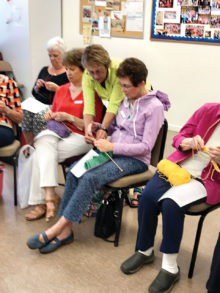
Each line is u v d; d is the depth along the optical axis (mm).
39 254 1956
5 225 2229
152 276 1804
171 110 4348
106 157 1957
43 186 2207
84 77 2279
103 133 2078
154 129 1902
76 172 1925
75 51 2297
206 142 1721
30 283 1728
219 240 1546
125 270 1811
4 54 4508
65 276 1784
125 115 2045
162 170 1747
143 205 1753
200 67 3965
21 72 4375
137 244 1901
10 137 2375
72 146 2314
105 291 1685
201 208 1676
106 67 2076
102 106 2387
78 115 2359
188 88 4129
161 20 4055
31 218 2289
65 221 1943
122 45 4500
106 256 1957
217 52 3787
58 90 2457
